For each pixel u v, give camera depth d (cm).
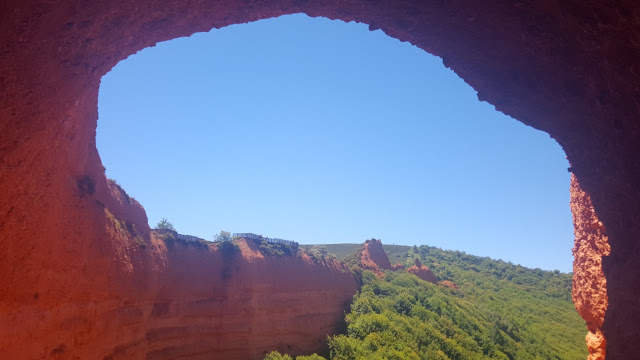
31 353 1139
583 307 1811
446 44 1039
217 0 941
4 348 1016
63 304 1363
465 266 10769
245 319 2908
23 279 1100
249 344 2862
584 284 1775
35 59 800
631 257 920
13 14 699
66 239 1381
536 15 820
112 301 1820
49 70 848
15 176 948
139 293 2136
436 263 10375
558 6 748
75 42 855
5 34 717
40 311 1198
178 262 2670
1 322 1010
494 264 11231
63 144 1256
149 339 2245
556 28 815
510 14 851
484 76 1078
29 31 745
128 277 2014
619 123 843
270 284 3219
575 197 1827
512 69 1009
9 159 897
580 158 1092
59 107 966
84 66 936
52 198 1223
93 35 874
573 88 923
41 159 1057
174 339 2433
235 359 2747
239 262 3052
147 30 963
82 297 1520
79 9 788
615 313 998
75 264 1459
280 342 3117
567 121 1036
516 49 938
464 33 973
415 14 978
